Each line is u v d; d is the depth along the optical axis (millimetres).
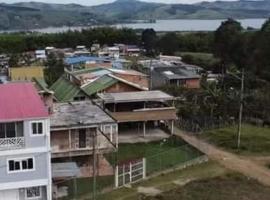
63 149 37562
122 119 48406
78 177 36250
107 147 38594
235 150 43906
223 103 57281
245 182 35531
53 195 32625
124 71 67938
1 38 148375
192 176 36812
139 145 46531
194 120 53438
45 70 92500
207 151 43656
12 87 35688
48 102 43188
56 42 155500
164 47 140750
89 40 158125
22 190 31453
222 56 112688
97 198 32312
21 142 30547
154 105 51688
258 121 55219
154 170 37938
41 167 31281
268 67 91750
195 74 84000
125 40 160125
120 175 36188
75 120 38906
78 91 58375
